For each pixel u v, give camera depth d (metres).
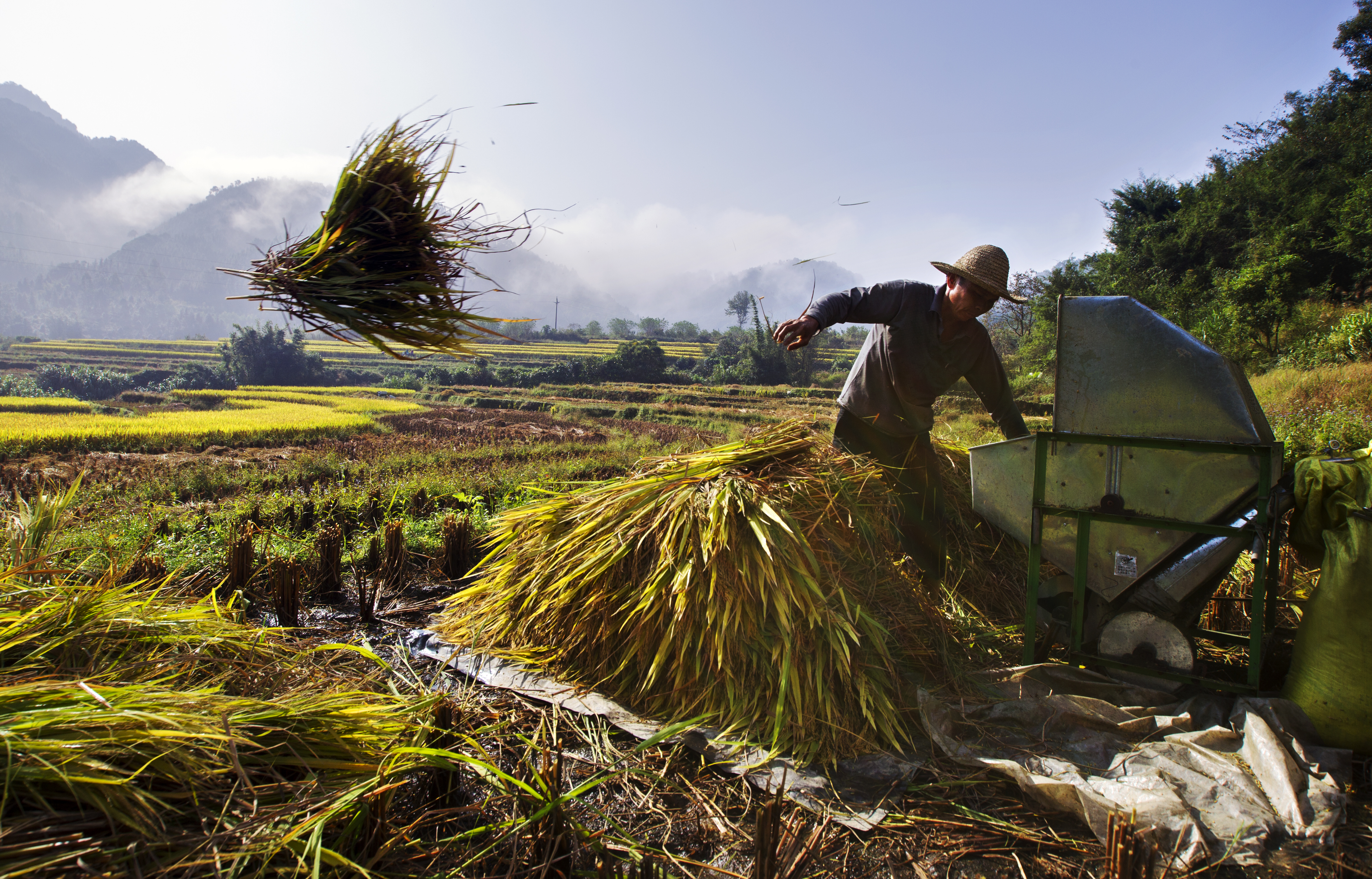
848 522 2.80
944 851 1.92
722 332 111.94
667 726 2.49
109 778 1.54
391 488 8.30
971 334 3.09
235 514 6.52
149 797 1.58
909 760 2.31
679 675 2.55
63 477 11.05
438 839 1.92
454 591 4.20
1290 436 8.66
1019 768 2.15
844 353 49.78
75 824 1.50
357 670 2.90
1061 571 3.35
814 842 1.92
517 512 3.39
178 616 2.47
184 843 1.56
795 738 2.35
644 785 2.21
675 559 2.60
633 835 1.98
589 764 2.32
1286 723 2.34
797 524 2.62
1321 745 2.33
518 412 31.88
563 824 1.84
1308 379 13.49
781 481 2.84
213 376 50.78
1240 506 2.50
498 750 2.40
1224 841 1.89
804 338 3.03
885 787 2.18
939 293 3.04
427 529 5.55
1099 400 2.72
